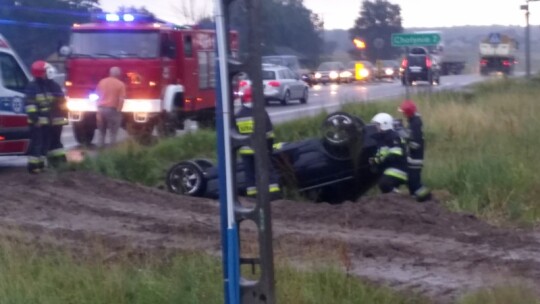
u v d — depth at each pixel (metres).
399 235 10.12
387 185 12.10
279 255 8.67
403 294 7.84
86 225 10.45
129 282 7.78
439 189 13.57
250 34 5.86
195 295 7.36
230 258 6.06
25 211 11.09
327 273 7.91
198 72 22.91
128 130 21.36
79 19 34.62
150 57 21.39
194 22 28.61
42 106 14.40
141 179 14.59
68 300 7.51
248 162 10.30
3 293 7.47
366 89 43.53
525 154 15.38
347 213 10.89
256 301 6.07
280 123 20.73
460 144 17.53
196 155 17.22
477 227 10.56
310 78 52.41
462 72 78.50
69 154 18.81
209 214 11.28
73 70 21.83
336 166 12.42
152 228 10.23
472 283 8.28
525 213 11.98
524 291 7.75
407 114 12.22
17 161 17.38
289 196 12.59
